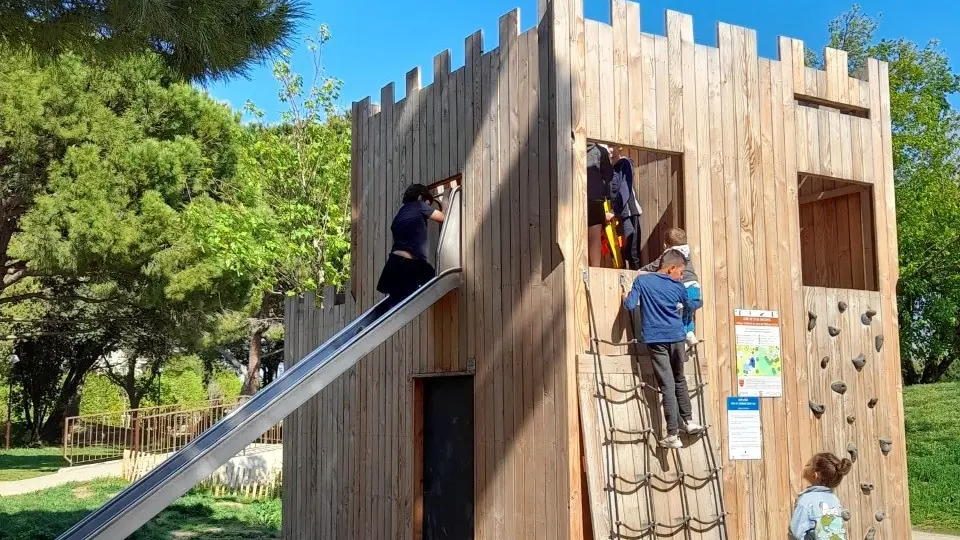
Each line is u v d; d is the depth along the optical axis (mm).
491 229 8078
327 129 19312
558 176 7223
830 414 8414
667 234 7395
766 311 8133
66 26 7223
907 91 20281
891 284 9055
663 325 7051
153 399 35406
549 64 7426
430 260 9633
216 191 23969
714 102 8109
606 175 8016
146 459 20797
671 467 7207
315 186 19125
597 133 7441
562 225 7176
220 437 7078
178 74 8367
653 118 7746
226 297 23406
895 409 8859
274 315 31875
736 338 7922
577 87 7395
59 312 27750
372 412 9828
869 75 9234
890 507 8664
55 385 34562
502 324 7828
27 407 34781
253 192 19953
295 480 11516
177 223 21922
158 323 25188
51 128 21234
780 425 8086
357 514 9977
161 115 23547
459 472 8414
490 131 8164
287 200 19312
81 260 21188
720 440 7715
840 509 6117
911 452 16922
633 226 7949
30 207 22500
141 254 21656
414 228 8758
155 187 22266
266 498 16422
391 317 7910
